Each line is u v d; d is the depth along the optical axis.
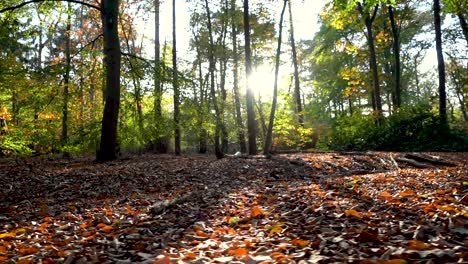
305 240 3.37
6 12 12.67
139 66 13.62
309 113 29.31
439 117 17.25
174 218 5.03
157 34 21.06
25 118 13.67
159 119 14.09
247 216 4.92
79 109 15.07
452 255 2.39
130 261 3.09
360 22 21.22
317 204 5.21
